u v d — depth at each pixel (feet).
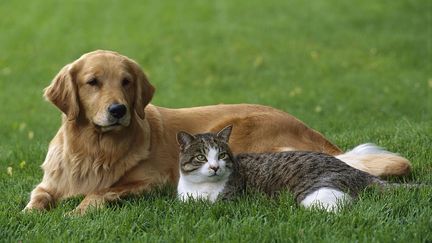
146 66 89.86
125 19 116.57
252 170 30.53
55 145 32.76
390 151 37.14
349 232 23.99
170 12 120.57
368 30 103.96
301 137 35.65
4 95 78.95
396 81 76.13
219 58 91.45
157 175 32.37
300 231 23.90
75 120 31.48
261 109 36.09
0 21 116.57
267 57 91.20
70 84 31.09
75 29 110.73
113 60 31.22
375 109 61.36
